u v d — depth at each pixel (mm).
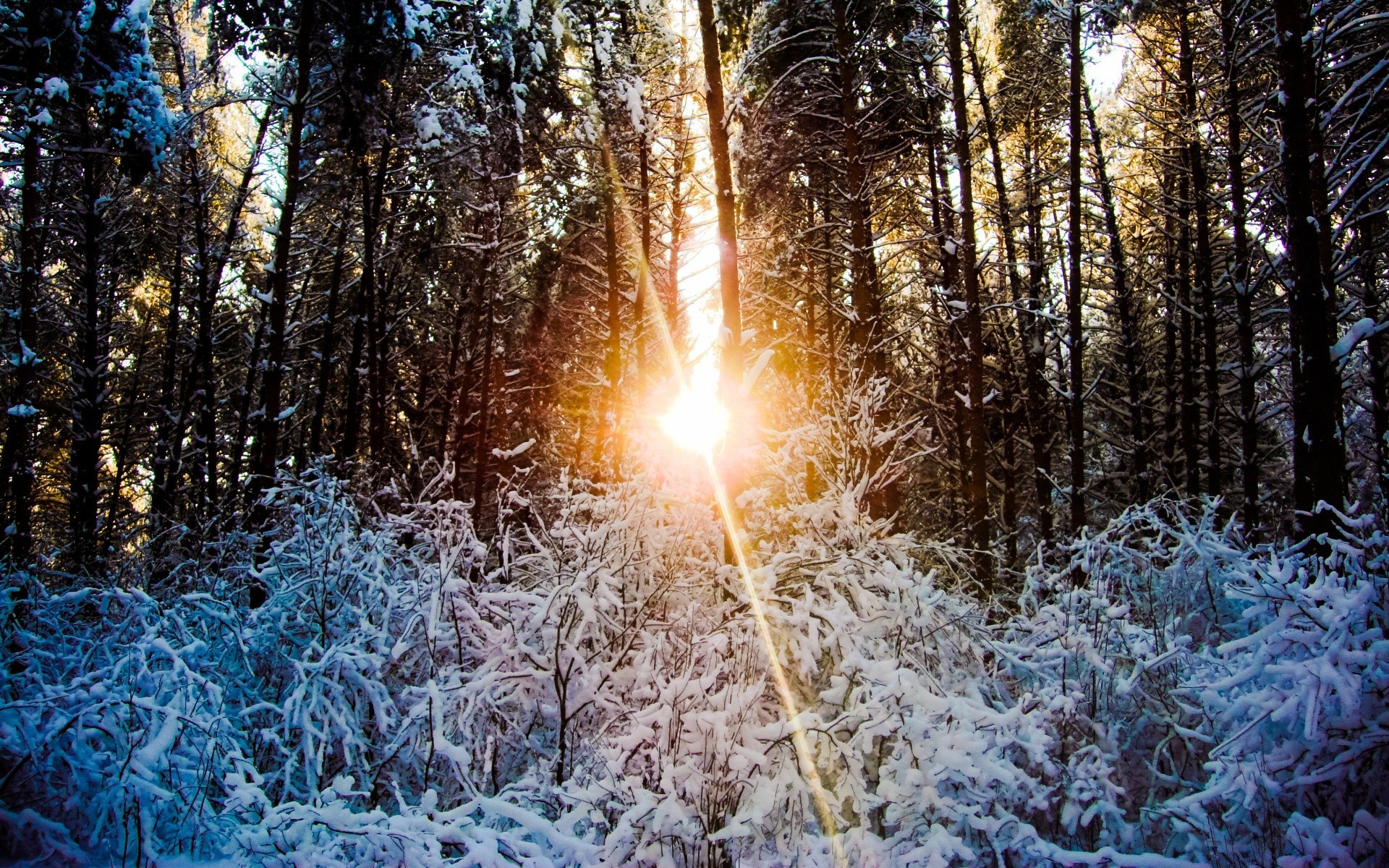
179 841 3818
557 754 4695
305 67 10555
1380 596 4078
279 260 10461
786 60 11961
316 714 4582
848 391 6992
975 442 10305
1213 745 4531
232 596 5754
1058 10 12805
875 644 5066
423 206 16172
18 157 9406
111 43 8219
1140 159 15336
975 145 15219
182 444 16500
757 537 6473
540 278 19719
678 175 14766
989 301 17531
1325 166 7699
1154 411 17328
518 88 13750
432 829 3564
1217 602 5871
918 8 12164
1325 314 6309
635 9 13883
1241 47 10086
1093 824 4266
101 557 7363
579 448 20656
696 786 3873
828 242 15375
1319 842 3533
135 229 16125
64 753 3832
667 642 5023
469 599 5398
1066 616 5254
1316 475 6145
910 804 4012
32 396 14281
